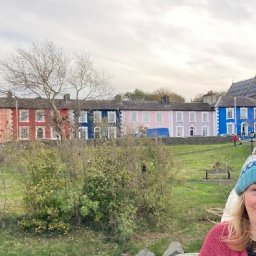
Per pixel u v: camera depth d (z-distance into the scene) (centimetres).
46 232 1226
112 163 1302
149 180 1320
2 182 1511
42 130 5788
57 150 1340
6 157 1342
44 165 1289
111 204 1250
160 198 1313
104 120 1766
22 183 1358
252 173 270
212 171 2330
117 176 1273
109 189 1262
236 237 266
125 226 1187
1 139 1677
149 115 6388
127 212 1227
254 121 6712
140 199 1291
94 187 1278
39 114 5753
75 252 1116
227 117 6631
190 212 1458
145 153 1351
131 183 1288
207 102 6869
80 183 1297
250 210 266
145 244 1164
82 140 1390
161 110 6450
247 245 266
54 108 4953
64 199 1247
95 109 5975
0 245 1129
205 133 6656
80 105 5316
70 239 1187
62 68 5106
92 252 1123
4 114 5638
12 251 1093
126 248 1148
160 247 1150
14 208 1362
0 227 1250
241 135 6169
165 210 1344
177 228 1291
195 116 6631
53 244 1150
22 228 1237
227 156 3572
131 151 1330
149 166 1327
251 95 7331
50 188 1253
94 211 1255
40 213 1233
